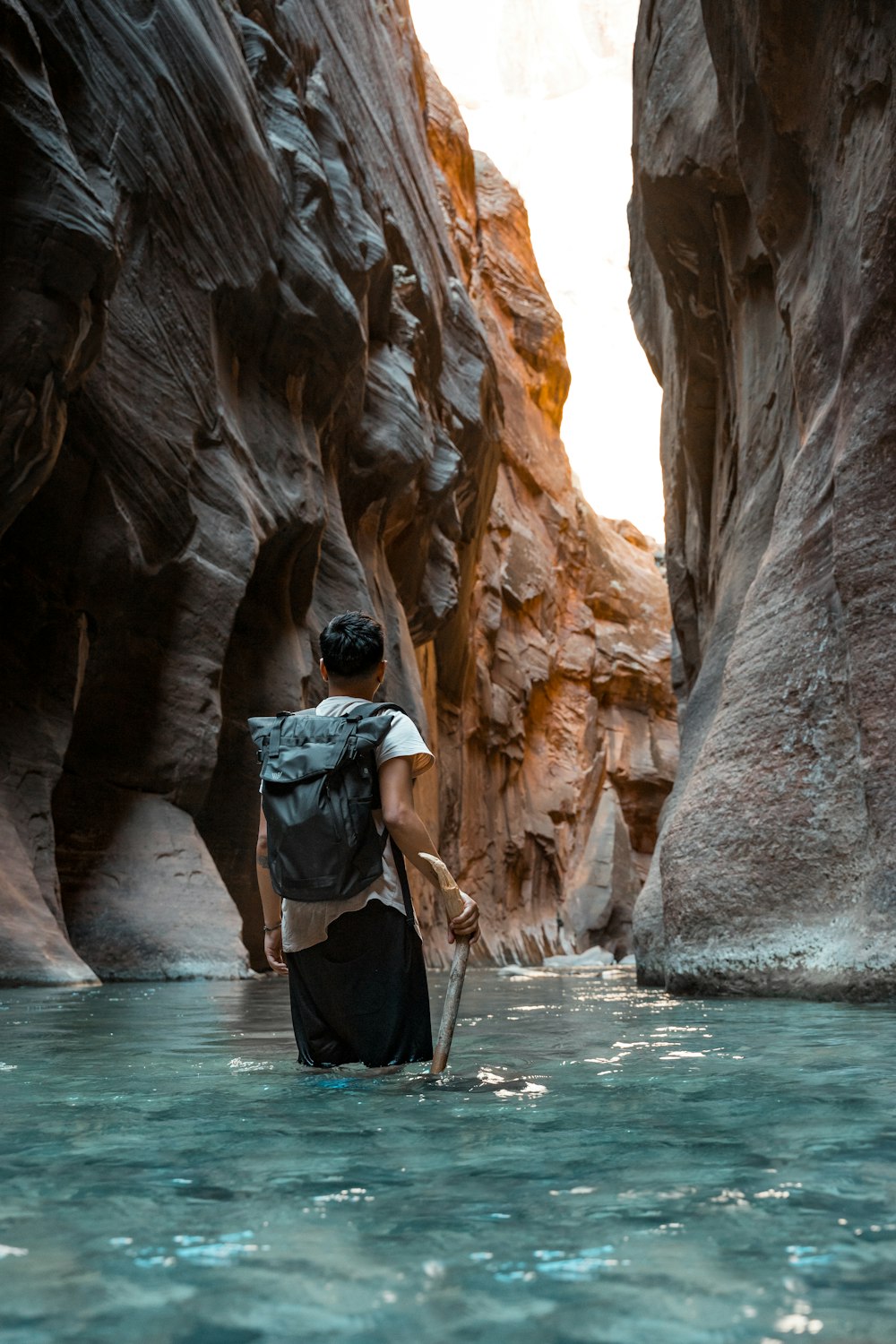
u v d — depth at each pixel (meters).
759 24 7.33
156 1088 2.34
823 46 6.97
